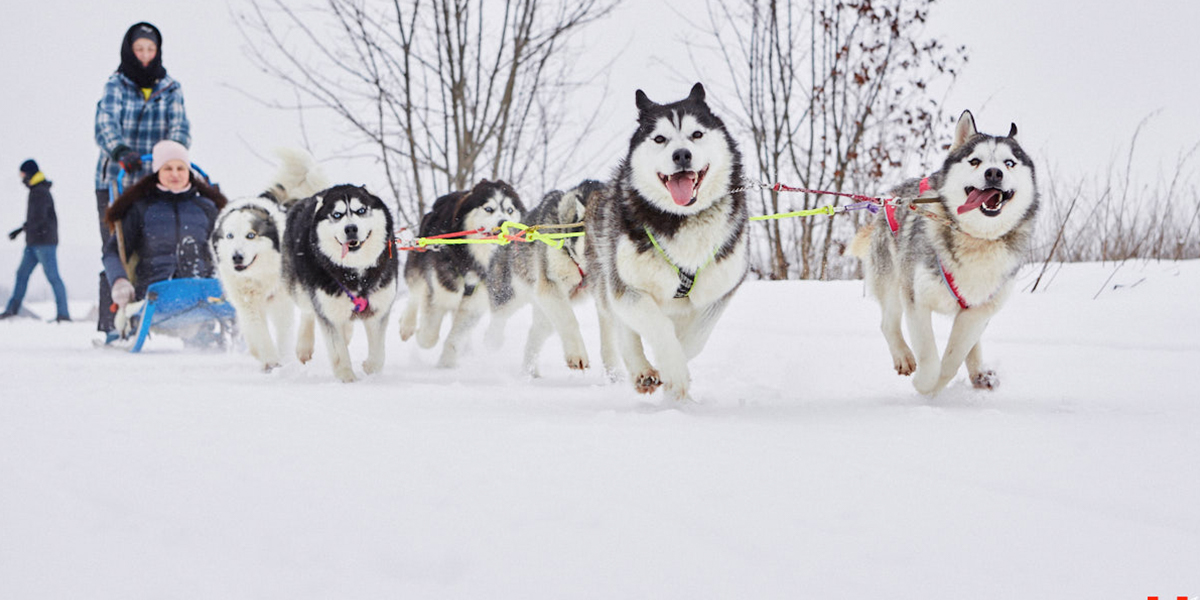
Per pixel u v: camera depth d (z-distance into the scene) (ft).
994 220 14.66
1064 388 15.97
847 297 27.43
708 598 5.73
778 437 11.07
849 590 5.90
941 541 6.91
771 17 35.81
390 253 20.92
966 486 8.48
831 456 9.81
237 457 9.76
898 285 17.11
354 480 8.67
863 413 13.39
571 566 6.27
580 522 7.25
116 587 5.91
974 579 6.15
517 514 7.46
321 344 26.61
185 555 6.56
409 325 26.84
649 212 14.39
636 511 7.52
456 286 23.30
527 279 20.72
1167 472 9.27
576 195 19.85
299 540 6.85
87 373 20.47
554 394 16.48
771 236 35.40
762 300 28.25
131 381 18.65
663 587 5.90
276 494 8.18
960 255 15.01
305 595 5.76
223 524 7.30
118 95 28.58
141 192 27.22
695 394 15.99
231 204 24.08
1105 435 11.27
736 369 19.21
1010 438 11.07
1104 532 7.19
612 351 19.13
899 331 17.42
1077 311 22.71
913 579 6.12
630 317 14.88
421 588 5.88
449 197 24.89
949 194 15.07
